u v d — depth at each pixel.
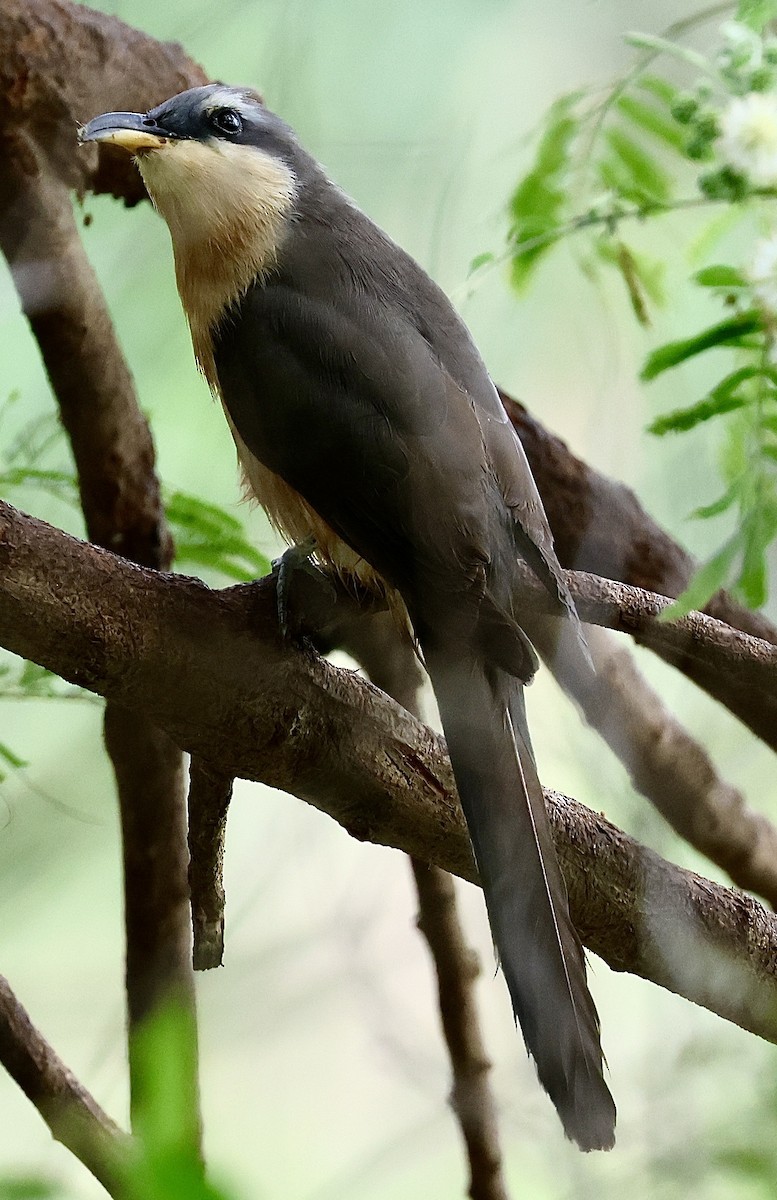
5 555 4.41
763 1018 5.48
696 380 7.07
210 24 7.78
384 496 5.71
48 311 6.38
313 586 5.11
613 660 6.61
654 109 7.07
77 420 6.49
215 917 5.50
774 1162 4.91
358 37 7.88
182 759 6.32
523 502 5.85
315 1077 6.70
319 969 6.88
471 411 5.89
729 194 5.72
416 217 7.80
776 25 6.45
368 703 5.06
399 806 5.13
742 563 5.13
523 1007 4.80
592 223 6.63
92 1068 6.69
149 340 8.09
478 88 7.90
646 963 5.48
